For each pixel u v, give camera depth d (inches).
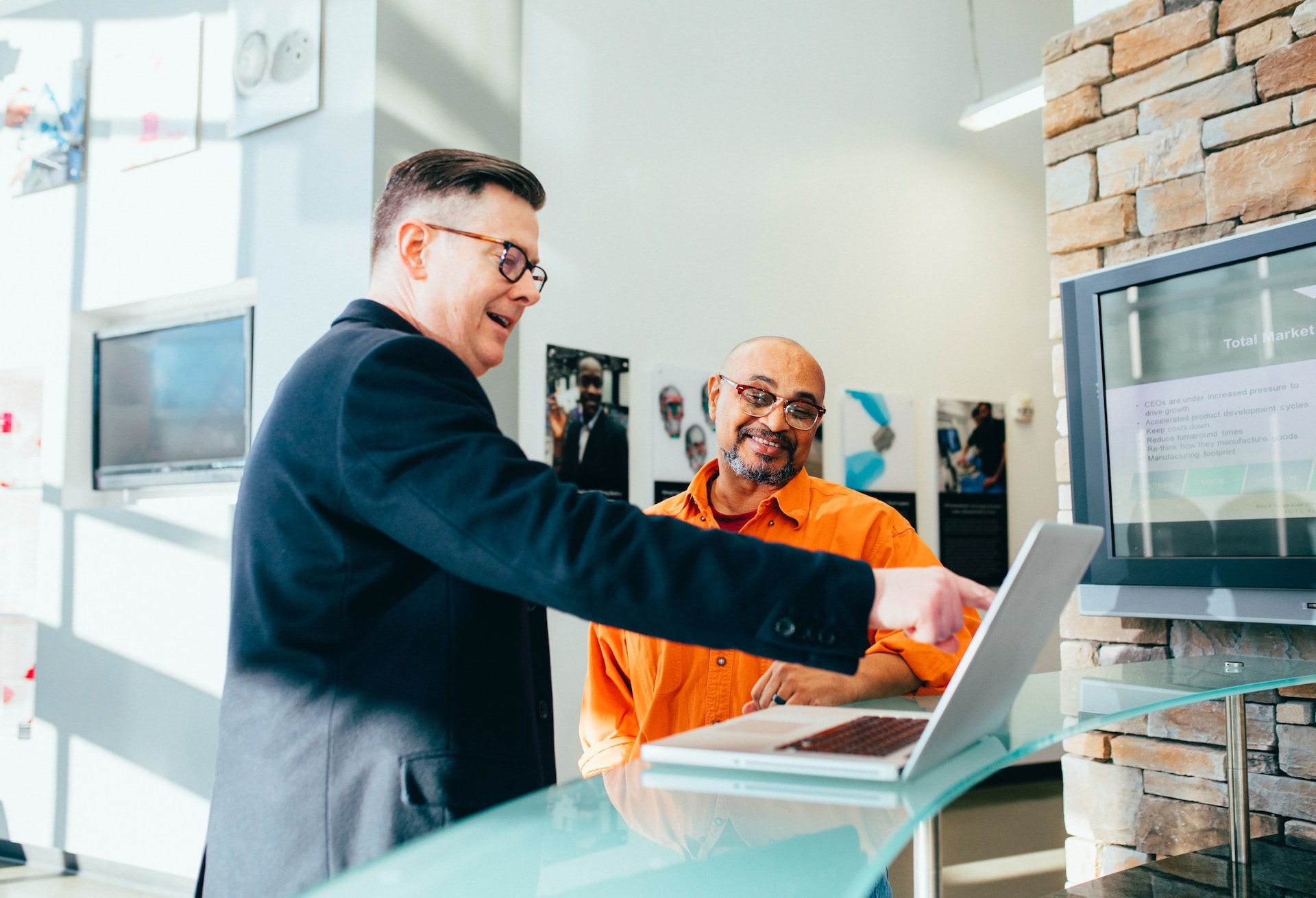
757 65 180.7
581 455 150.3
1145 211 75.9
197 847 136.8
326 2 130.5
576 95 156.3
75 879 145.1
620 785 31.4
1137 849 74.5
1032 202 220.8
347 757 34.6
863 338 189.2
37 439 164.2
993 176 214.1
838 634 30.0
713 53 175.0
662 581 29.6
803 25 187.8
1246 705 68.1
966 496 199.6
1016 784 196.7
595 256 155.7
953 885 129.8
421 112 130.3
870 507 66.9
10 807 156.4
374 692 35.2
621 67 162.6
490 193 42.1
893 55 200.2
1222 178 70.9
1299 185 66.5
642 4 166.4
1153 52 75.7
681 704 62.2
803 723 37.2
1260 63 69.0
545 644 44.9
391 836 33.9
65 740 151.8
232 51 140.6
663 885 22.0
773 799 27.7
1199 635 70.4
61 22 163.5
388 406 32.9
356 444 32.5
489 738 36.8
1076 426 75.9
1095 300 74.9
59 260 160.1
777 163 181.3
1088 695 45.2
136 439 153.3
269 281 134.3
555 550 29.8
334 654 35.0
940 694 54.2
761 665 61.4
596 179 157.2
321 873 33.7
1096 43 79.9
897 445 190.5
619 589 29.6
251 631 35.8
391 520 32.1
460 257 41.6
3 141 167.9
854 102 193.5
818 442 179.6
